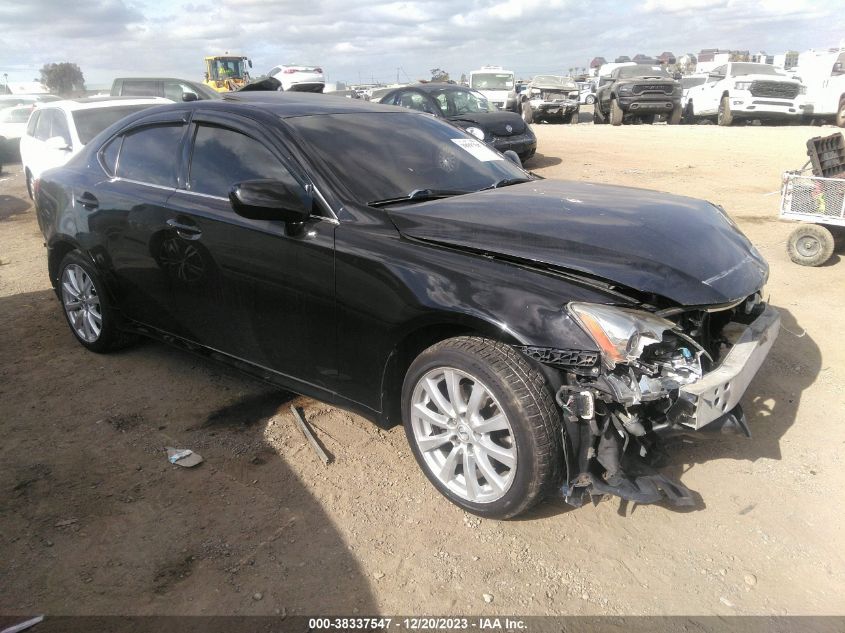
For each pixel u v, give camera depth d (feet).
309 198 10.25
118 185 13.35
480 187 11.76
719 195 30.25
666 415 8.32
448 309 8.66
